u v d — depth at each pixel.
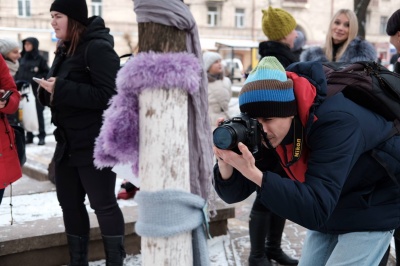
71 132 2.75
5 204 4.06
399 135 1.88
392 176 1.85
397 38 3.31
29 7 22.28
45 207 3.96
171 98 1.71
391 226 1.93
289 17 3.45
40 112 7.78
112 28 26.73
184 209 1.77
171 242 1.77
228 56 28.39
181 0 1.75
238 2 30.84
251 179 1.60
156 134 1.72
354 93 1.85
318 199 1.58
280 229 3.42
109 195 2.85
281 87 1.65
